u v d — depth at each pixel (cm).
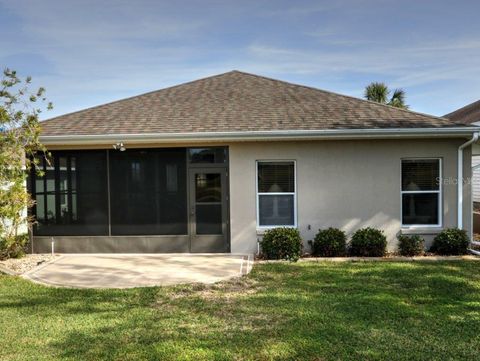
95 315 562
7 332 503
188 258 951
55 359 428
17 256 966
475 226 1307
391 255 948
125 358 428
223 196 1009
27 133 888
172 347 452
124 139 947
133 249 1020
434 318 529
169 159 1013
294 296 636
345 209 992
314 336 477
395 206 988
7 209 872
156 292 672
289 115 1044
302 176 993
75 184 1025
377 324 511
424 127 930
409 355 425
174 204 1016
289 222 1009
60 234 1028
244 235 1005
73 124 1037
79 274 805
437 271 782
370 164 987
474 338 466
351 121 988
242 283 722
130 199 1022
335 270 805
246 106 1122
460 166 975
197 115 1066
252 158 995
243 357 427
